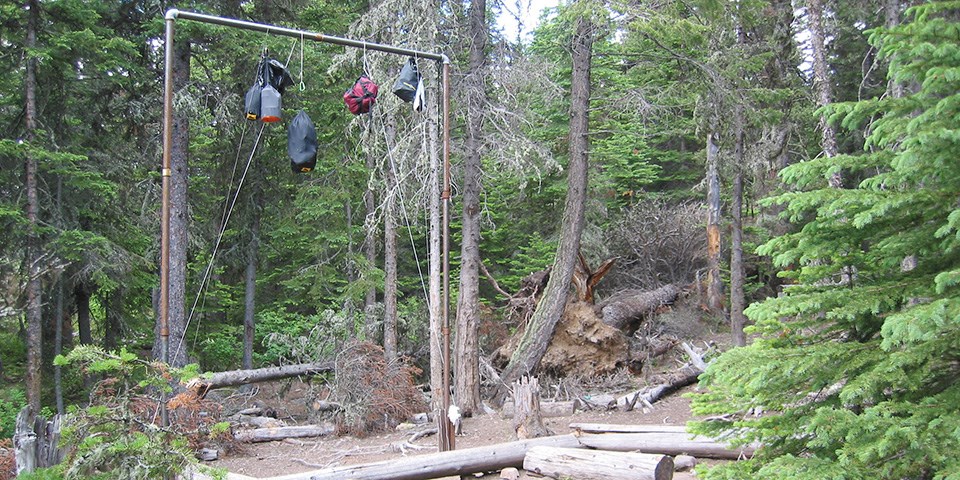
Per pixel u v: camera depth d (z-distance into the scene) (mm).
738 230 13422
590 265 17891
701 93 12664
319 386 13336
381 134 12406
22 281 12875
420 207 12625
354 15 15195
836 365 4215
